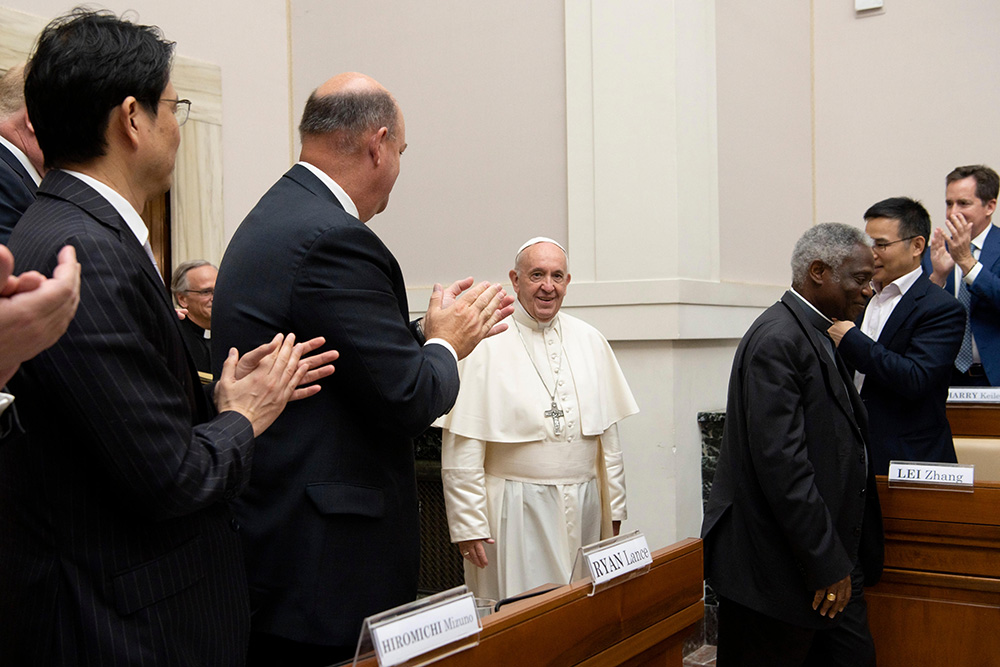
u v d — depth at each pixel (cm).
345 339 169
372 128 193
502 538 304
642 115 415
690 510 409
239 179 472
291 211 181
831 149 583
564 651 162
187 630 136
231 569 148
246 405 146
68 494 128
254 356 150
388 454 184
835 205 582
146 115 144
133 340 127
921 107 557
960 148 545
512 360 311
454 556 423
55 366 121
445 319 194
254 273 176
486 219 461
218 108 455
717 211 445
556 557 300
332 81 198
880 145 568
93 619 127
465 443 304
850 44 577
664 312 402
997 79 535
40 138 141
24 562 127
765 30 518
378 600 178
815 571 241
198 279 390
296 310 171
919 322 319
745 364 262
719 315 439
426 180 479
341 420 176
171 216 431
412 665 129
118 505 131
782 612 251
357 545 175
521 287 318
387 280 178
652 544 403
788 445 245
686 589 207
